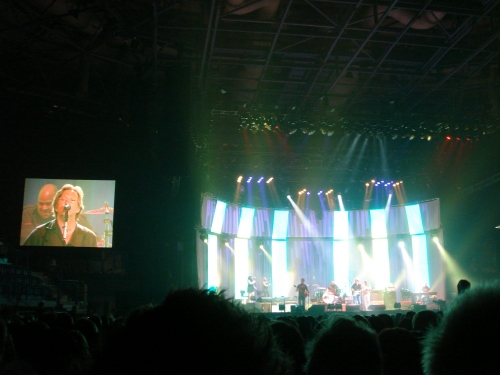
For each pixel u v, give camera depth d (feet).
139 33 44.14
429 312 15.29
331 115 59.36
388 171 76.28
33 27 44.60
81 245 52.49
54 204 52.80
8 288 47.78
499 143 64.95
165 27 43.01
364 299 70.85
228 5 40.45
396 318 26.27
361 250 82.89
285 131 58.34
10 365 6.75
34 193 52.80
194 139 54.54
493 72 55.52
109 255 65.92
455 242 75.10
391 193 81.35
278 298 69.87
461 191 73.51
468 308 2.81
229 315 2.65
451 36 45.70
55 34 43.21
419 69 53.21
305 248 82.94
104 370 2.48
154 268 53.67
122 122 53.57
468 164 71.05
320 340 5.43
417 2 41.37
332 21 42.91
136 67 48.32
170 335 2.46
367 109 63.57
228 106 57.41
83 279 59.62
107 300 59.11
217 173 71.72
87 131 56.18
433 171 75.66
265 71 51.52
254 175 75.66
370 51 51.57
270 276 80.89
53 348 6.70
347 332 5.38
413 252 80.02
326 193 82.84
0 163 53.52
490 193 71.41
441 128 59.62
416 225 79.66
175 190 54.75
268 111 57.47
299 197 82.64
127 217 56.49
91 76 54.13
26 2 41.09
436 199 76.38
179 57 46.32
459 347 2.73
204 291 2.74
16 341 10.30
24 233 52.13
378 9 43.68
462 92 58.13
